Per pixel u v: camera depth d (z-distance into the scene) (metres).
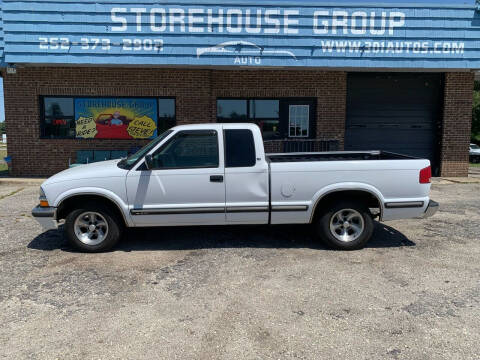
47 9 10.76
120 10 10.83
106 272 4.99
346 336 3.53
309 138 13.18
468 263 5.30
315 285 4.59
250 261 5.36
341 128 13.04
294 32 11.06
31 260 5.41
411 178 5.66
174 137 5.55
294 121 13.10
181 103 12.64
